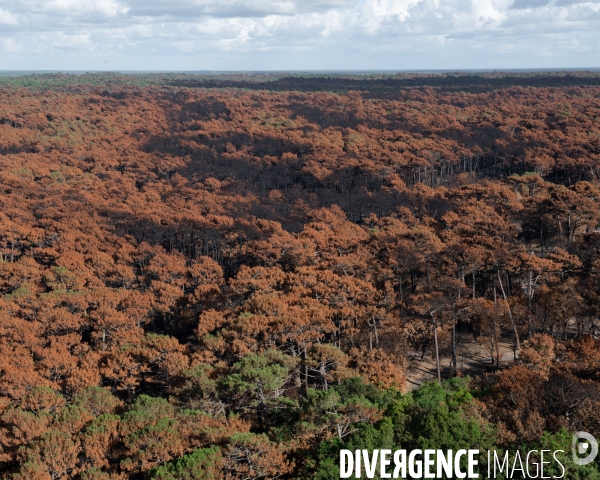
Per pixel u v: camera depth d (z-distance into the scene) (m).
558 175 104.69
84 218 83.94
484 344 50.69
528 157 105.00
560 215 70.12
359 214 92.88
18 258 74.75
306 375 38.66
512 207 77.75
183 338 55.16
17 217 84.81
